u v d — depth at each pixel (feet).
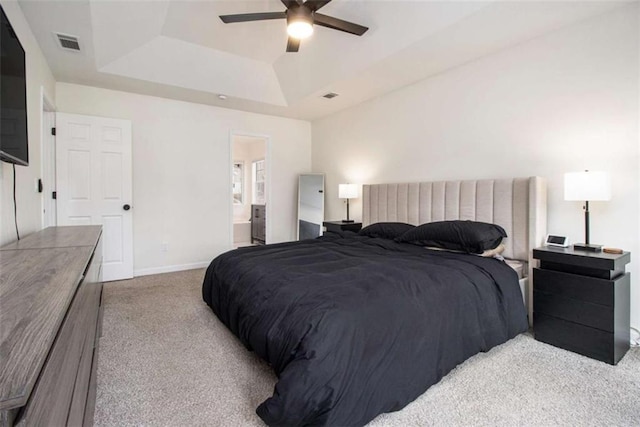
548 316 7.68
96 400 5.57
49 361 1.99
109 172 12.89
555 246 8.27
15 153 6.03
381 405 4.92
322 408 4.47
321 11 9.65
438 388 5.96
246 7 9.82
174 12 10.00
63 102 12.36
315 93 13.82
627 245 7.65
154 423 5.07
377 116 14.37
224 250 16.17
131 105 13.70
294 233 18.62
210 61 12.65
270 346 5.50
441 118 11.68
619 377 6.30
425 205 11.76
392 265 7.21
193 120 15.17
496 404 5.50
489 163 10.30
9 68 5.71
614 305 6.71
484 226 9.07
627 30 7.56
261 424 5.07
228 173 16.20
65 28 8.66
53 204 11.89
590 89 8.14
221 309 8.27
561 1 7.43
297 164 18.58
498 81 9.98
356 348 4.88
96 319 5.89
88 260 4.50
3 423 1.47
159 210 14.48
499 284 7.36
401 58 10.40
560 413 5.28
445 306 6.12
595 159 8.11
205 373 6.50
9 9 6.82
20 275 3.60
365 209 14.33
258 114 17.12
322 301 5.32
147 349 7.45
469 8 7.80
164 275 14.10
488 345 6.79
